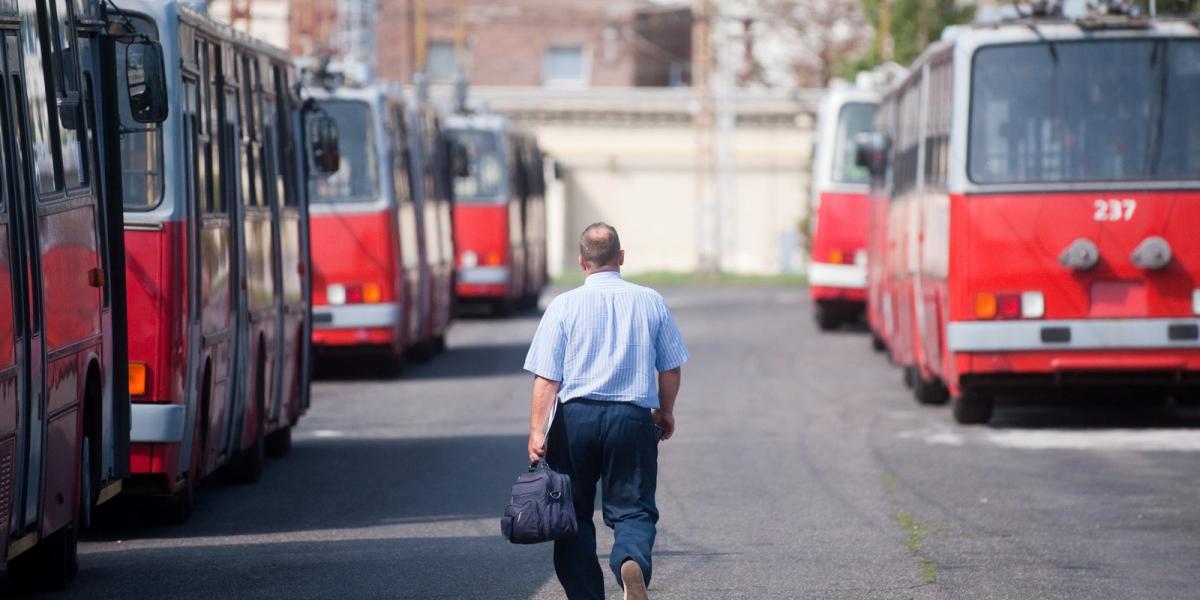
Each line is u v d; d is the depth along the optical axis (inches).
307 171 1822.1
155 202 1187.3
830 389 2330.2
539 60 7436.0
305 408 1776.6
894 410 2060.8
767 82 6835.6
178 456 1197.1
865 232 3378.4
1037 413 2010.3
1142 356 1738.4
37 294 913.5
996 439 1756.9
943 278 1822.1
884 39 5423.2
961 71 1771.7
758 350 3011.8
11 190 874.8
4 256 854.5
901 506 1327.5
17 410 872.9
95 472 1053.2
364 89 2426.2
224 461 1376.7
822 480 1481.3
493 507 1338.6
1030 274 1744.6
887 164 2696.9
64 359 967.6
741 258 6456.7
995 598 961.5
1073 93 1759.4
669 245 6481.3
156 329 1177.4
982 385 1771.7
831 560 1091.9
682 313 4045.3
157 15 1198.9
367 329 2407.7
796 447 1713.8
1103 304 1739.7
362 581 1026.7
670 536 1198.9
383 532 1226.6
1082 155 1753.2
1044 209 1748.3
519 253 4020.7
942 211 1836.9
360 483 1489.9
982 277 1752.0
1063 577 1024.9
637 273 6018.7
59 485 965.2
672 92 6481.3
